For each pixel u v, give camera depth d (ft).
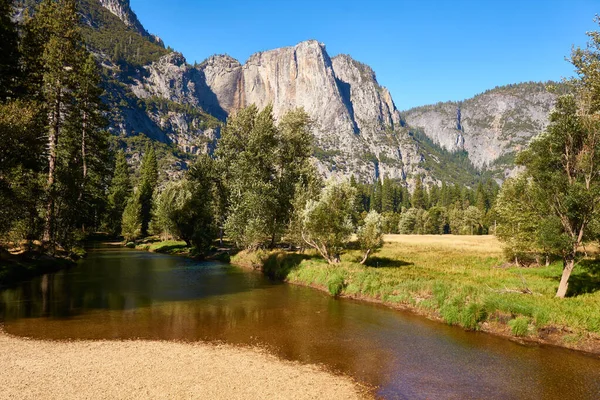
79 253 163.84
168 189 226.58
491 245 209.97
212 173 200.44
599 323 54.80
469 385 41.01
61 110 134.21
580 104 70.13
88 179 155.12
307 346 52.60
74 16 137.69
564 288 70.08
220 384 39.04
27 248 121.08
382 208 581.94
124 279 106.52
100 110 153.58
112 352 47.39
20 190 102.58
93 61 142.92
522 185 80.59
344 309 74.79
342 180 109.50
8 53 104.12
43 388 36.40
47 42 132.36
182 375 41.01
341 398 37.22
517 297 68.64
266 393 37.40
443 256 152.15
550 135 71.26
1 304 70.79
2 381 37.65
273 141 152.05
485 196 556.10
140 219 264.72
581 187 65.31
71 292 84.53
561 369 45.88
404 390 39.45
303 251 143.23
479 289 74.38
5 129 83.46
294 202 129.39
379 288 85.30
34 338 51.67
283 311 72.28
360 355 49.55
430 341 55.77
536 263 119.55
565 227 70.38
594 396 38.81
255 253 148.05
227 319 65.62
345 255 140.46
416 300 76.59
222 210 202.28
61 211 140.05
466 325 62.28
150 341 52.42
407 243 228.22
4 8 101.50
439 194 650.84
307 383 40.32
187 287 96.27
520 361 48.32
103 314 66.28
